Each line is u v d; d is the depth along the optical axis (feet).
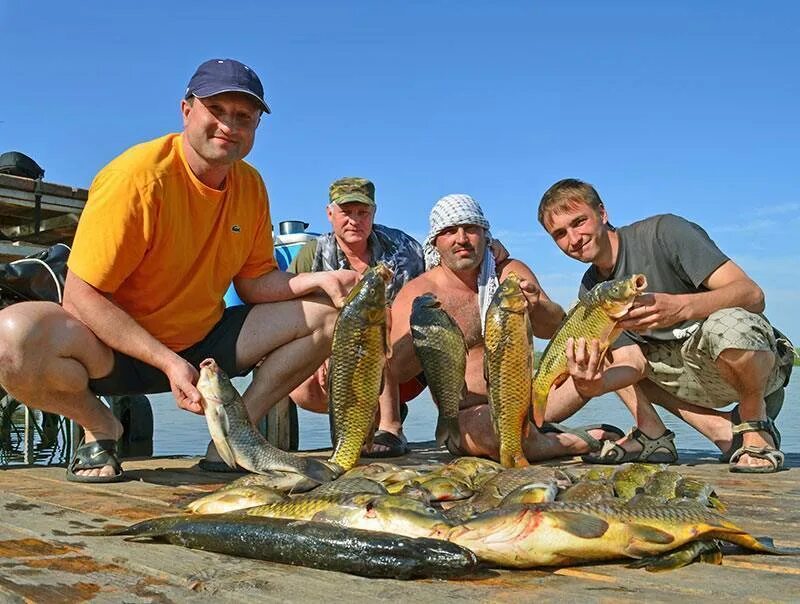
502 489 4.93
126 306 6.55
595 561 3.46
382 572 3.28
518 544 3.38
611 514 3.48
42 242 13.78
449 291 8.11
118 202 6.01
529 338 6.31
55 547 3.92
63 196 11.76
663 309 6.43
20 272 7.54
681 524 3.47
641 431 7.27
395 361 8.02
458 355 7.13
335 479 5.63
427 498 4.78
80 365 6.17
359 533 3.42
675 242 7.04
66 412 6.22
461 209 7.76
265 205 7.25
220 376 5.63
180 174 6.38
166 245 6.37
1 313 5.88
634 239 7.28
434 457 7.89
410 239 10.20
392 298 9.56
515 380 6.28
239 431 5.62
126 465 7.42
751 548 3.57
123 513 4.82
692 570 3.34
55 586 3.28
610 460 7.16
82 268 5.99
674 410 7.91
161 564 3.56
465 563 3.21
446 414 7.18
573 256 7.39
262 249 7.30
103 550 3.83
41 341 5.89
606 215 7.45
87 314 6.00
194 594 3.14
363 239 9.44
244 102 6.22
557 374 6.56
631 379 7.27
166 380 6.93
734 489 5.59
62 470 6.95
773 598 2.94
